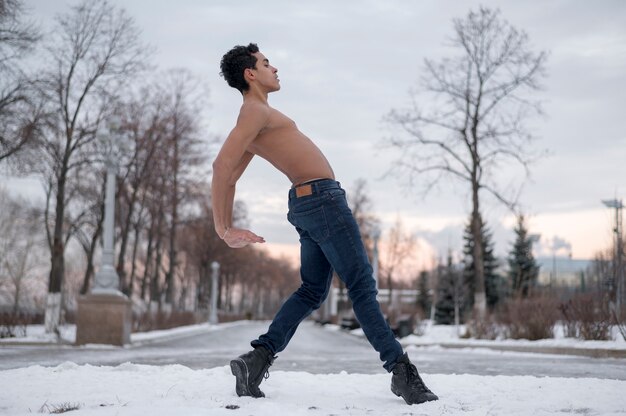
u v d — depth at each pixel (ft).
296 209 12.44
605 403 12.16
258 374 12.42
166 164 104.12
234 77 13.03
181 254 201.57
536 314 56.24
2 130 64.39
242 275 261.85
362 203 171.63
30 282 142.41
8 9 57.52
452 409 11.20
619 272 48.73
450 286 124.47
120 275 95.50
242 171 13.20
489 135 78.84
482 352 50.11
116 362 30.42
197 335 91.04
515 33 78.54
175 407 10.28
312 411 10.48
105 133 56.34
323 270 12.90
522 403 12.08
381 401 12.39
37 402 12.09
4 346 50.11
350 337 100.27
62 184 77.51
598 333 47.06
